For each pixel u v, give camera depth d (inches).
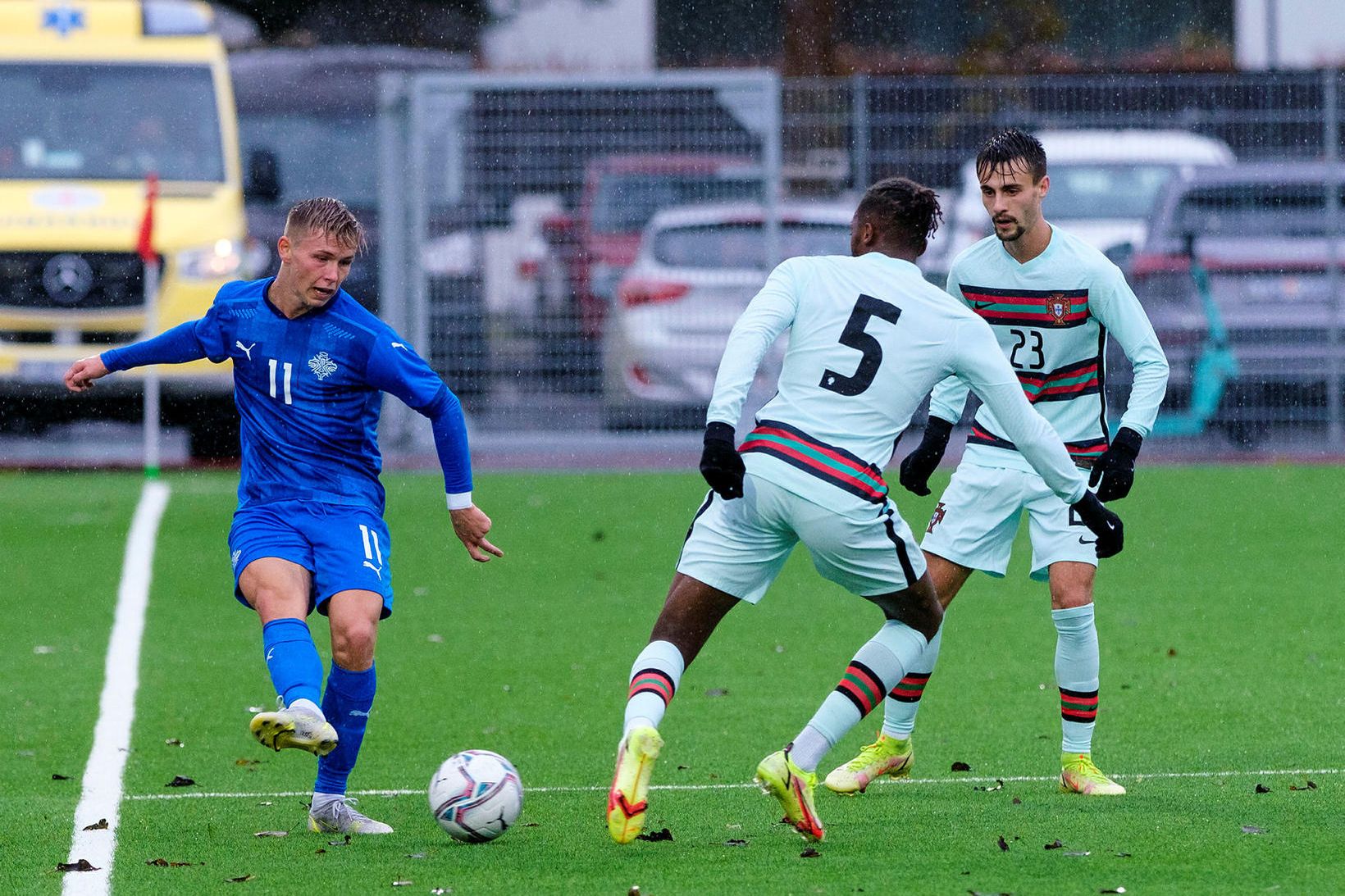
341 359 750.5
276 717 673.6
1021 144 844.6
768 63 3467.0
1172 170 2166.6
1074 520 862.5
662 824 789.2
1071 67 3353.8
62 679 1152.2
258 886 682.2
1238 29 3587.6
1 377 2044.8
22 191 2097.7
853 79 2139.5
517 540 1670.8
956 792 858.1
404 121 2150.6
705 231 2124.8
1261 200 2149.4
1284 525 1728.6
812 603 1430.9
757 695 1111.6
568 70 3181.6
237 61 2522.1
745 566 725.3
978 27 3612.2
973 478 877.2
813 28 3479.3
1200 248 2143.2
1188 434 2151.8
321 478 762.8
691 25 3457.2
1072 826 772.6
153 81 2208.4
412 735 1008.9
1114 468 836.0
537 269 2129.7
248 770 918.4
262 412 761.0
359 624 743.7
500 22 3580.2
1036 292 864.9
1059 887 669.3
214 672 1175.0
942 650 1237.1
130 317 2066.9
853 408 721.0
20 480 2020.2
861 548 718.5
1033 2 3590.1
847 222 2107.5
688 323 2117.4
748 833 769.6
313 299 740.7
